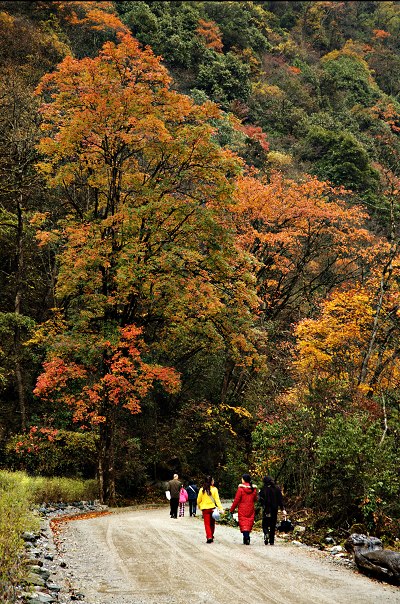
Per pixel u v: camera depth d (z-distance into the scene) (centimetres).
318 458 1404
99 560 931
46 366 2041
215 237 2188
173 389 2053
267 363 2616
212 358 3178
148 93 2177
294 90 6247
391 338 2256
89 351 2041
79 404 2030
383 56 7612
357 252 3169
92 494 2214
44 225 2888
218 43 6009
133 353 2016
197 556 982
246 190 2880
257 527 1539
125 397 2175
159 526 1455
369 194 4547
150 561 930
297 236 3266
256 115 5784
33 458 2267
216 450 3341
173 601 680
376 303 2289
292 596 729
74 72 2195
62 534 1209
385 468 1296
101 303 2091
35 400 2681
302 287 3525
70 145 2114
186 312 2291
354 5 8312
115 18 4653
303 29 7881
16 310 2505
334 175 4738
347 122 5978
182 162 2230
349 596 750
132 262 1969
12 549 748
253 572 864
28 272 2911
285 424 1750
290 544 1210
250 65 6378
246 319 2338
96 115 2084
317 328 2120
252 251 3089
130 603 668
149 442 3097
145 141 2202
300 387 1955
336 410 1642
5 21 3775
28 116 2678
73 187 2747
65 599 663
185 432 3120
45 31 4197
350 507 1323
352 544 1081
